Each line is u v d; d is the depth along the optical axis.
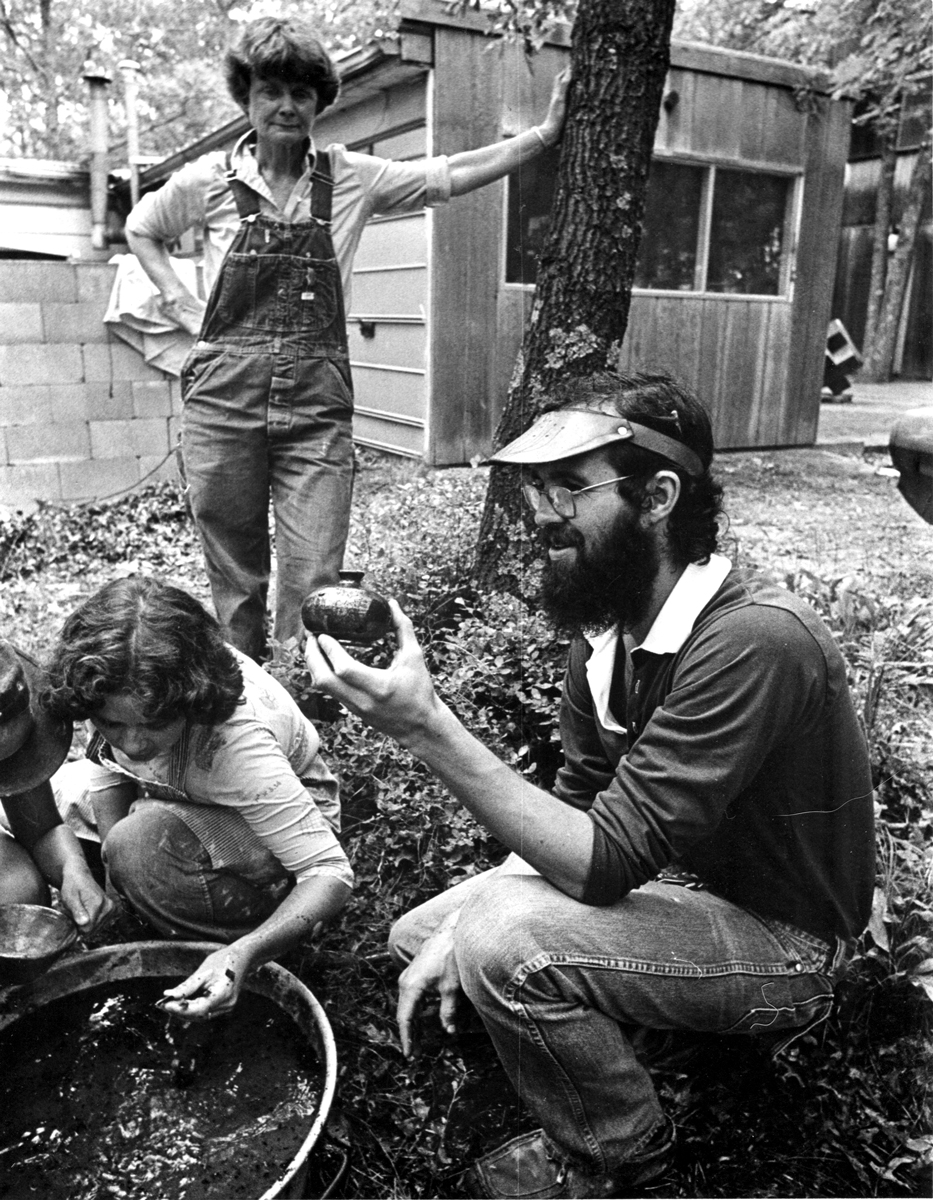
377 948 2.30
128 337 7.37
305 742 2.24
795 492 7.80
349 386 3.25
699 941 1.69
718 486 1.71
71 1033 1.94
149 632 1.67
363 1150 1.87
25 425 7.17
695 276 9.28
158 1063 1.88
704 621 1.66
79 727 3.19
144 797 2.17
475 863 2.49
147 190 11.62
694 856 1.80
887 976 2.19
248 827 2.09
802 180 9.48
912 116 11.70
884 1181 1.82
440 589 3.85
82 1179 1.67
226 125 8.87
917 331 13.58
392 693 1.53
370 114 8.41
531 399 3.73
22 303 7.00
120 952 1.97
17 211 11.36
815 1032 2.12
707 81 8.66
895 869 2.47
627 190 3.60
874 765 2.95
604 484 1.61
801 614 1.63
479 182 3.47
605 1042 1.64
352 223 3.22
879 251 13.85
